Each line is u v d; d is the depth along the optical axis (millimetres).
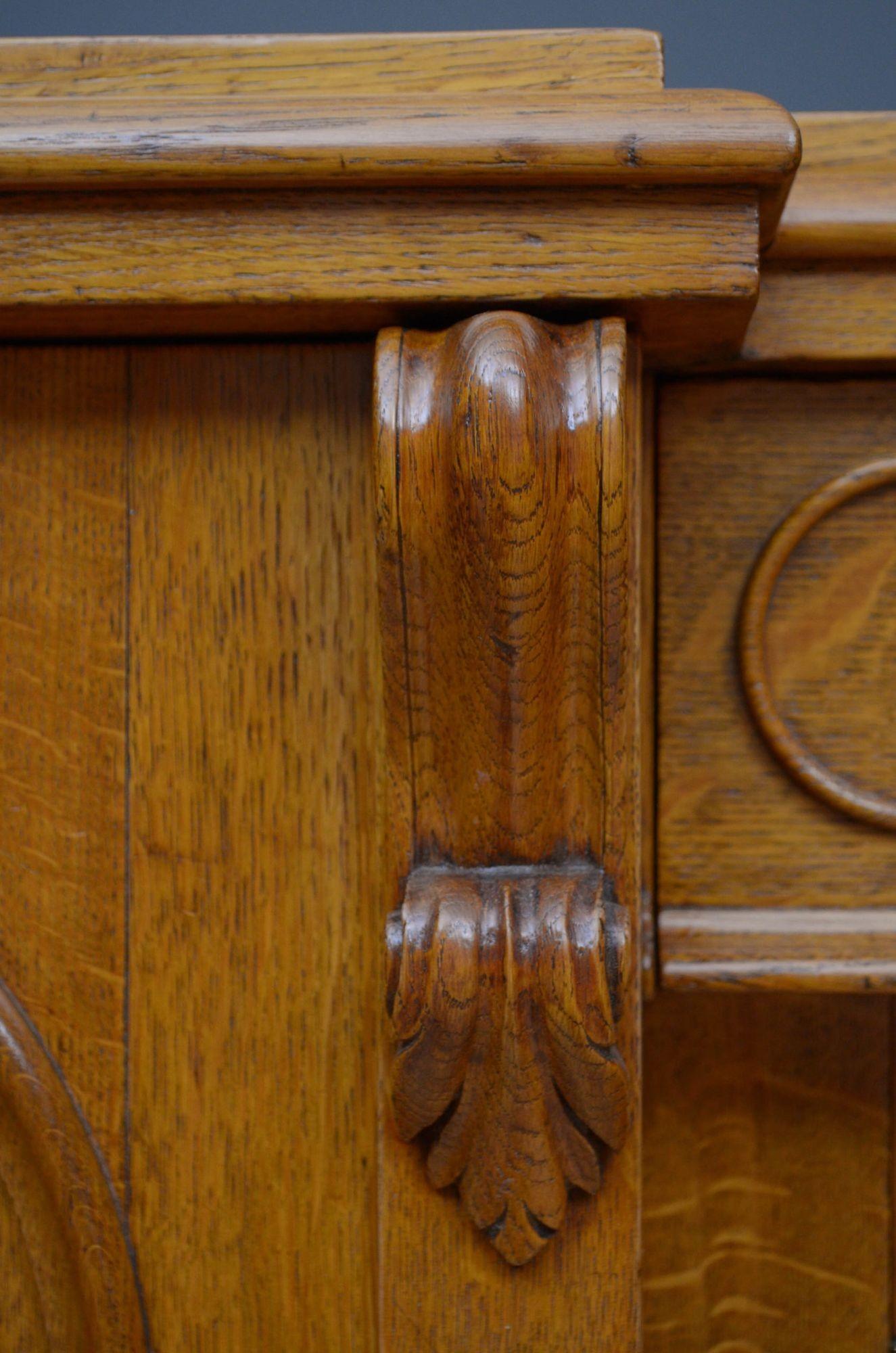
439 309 388
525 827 393
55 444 435
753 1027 552
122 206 383
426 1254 413
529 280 376
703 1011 554
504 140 362
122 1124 438
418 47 421
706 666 468
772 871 465
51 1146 434
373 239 379
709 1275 549
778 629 466
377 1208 422
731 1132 551
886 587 461
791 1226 548
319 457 429
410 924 373
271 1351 435
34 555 437
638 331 404
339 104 374
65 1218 435
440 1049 373
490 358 345
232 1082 436
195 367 431
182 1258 437
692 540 466
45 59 424
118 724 437
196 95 409
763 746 466
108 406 434
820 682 464
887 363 442
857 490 455
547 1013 366
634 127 360
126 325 413
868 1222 544
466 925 369
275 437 430
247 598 432
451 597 374
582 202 374
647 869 468
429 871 401
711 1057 553
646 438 464
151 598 434
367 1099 433
